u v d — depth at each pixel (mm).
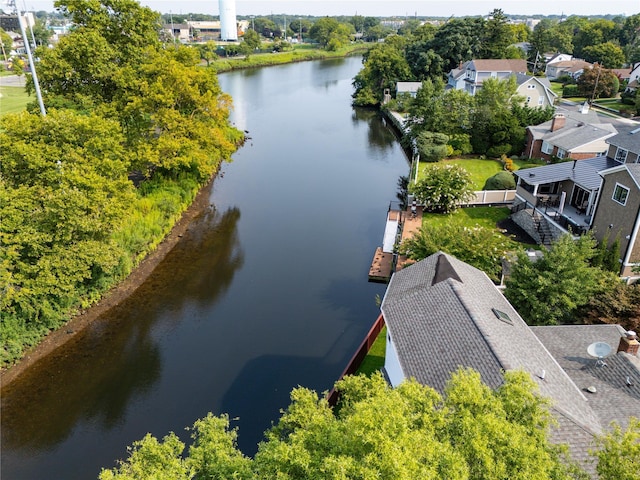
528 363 14844
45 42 126500
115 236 30391
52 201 22875
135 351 24391
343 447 8406
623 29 129125
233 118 76938
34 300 23141
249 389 22125
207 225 39281
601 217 29297
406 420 8453
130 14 41844
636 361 16500
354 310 28109
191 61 42594
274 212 42344
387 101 85875
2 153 24250
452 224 28125
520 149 56188
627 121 66875
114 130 29688
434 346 15938
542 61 117312
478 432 8406
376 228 39281
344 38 192375
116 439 19438
